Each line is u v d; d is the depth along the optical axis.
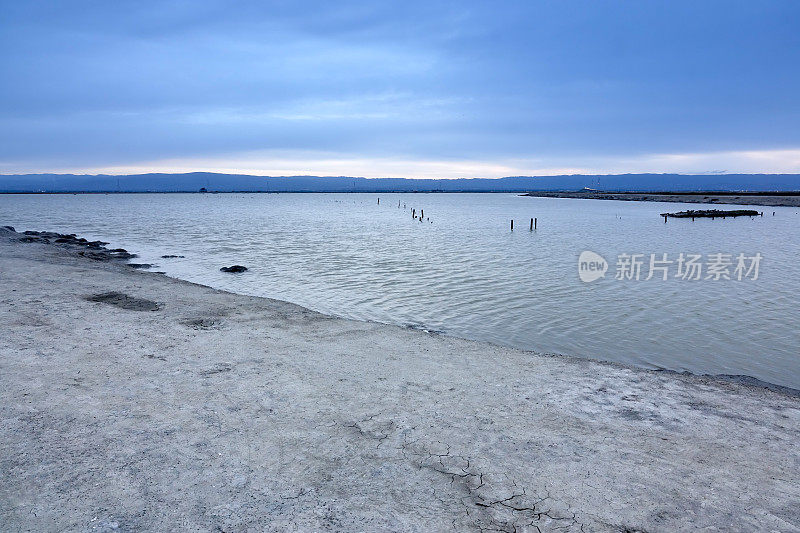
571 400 6.22
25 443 4.67
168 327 9.09
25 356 7.07
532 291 19.70
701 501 4.08
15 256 19.34
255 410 5.58
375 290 19.70
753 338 13.51
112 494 3.93
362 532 3.56
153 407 5.57
